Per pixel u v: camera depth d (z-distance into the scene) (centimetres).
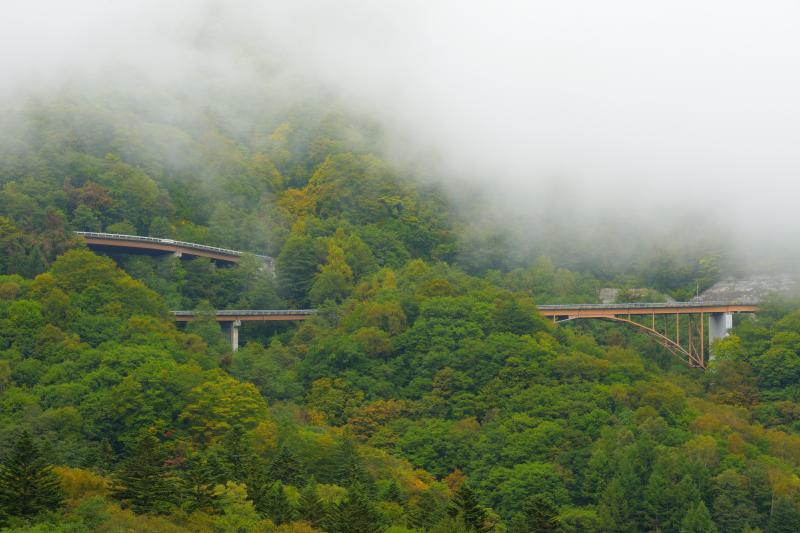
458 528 18525
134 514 17888
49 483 17375
